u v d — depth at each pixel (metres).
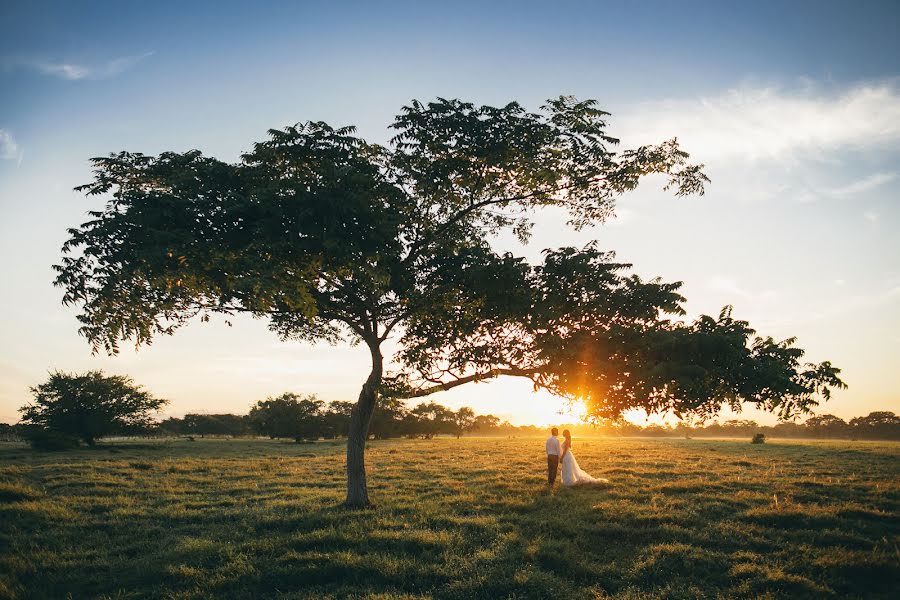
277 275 10.52
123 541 11.56
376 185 11.86
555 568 9.41
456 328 14.08
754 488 17.50
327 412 77.06
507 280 12.62
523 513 13.88
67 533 12.00
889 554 9.69
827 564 9.33
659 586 8.52
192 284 11.10
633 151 13.14
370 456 33.84
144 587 8.70
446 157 13.03
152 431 53.56
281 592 8.41
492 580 8.52
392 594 8.05
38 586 8.66
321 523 12.23
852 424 133.88
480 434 133.88
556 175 13.11
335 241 10.22
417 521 12.48
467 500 15.52
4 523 12.76
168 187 11.68
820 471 22.95
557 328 12.64
